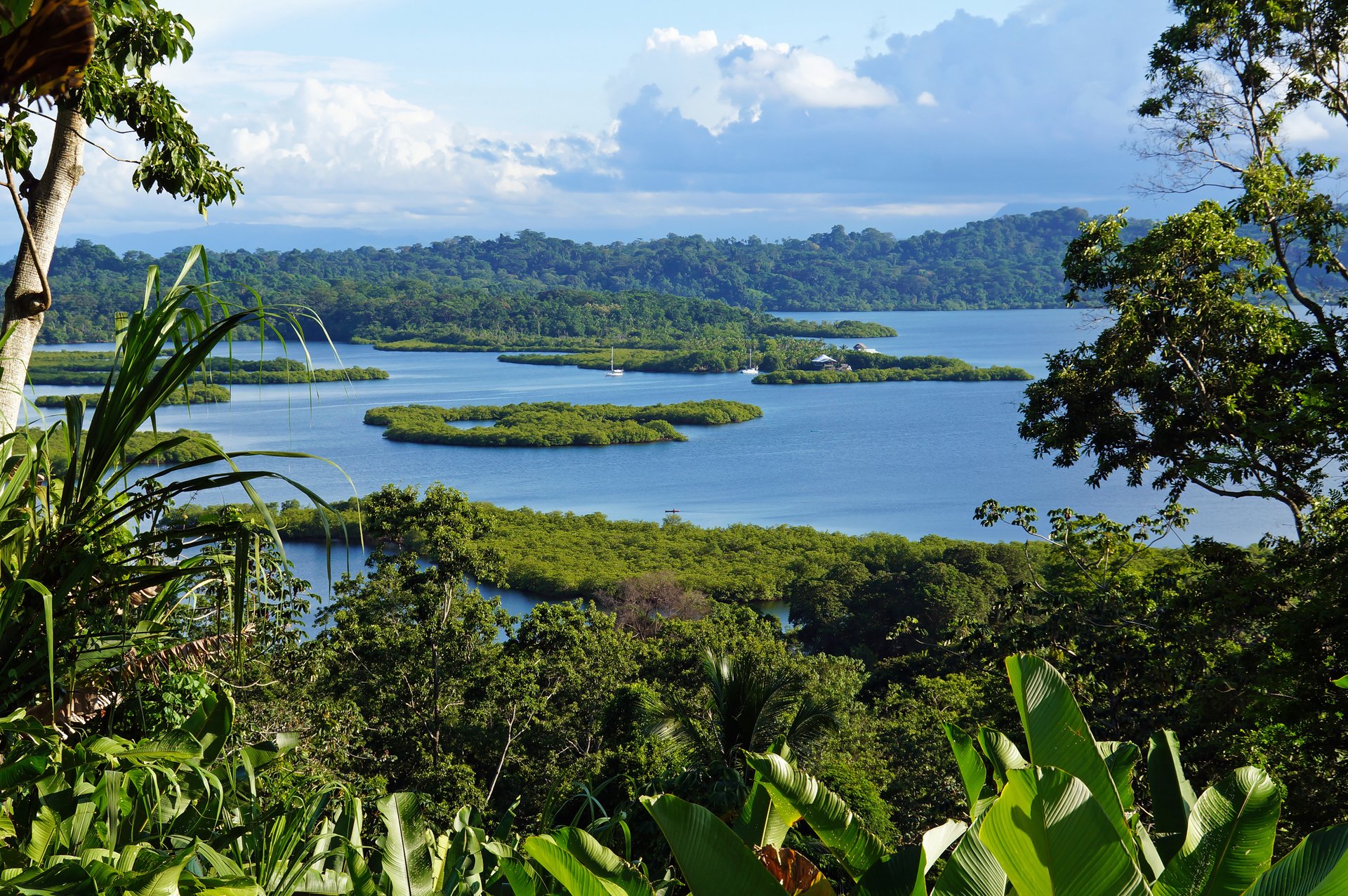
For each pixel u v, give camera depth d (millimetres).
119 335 2824
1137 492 87188
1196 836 1712
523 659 23141
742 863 1510
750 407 144875
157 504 2721
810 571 51812
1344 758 9062
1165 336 13031
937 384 179750
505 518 75750
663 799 1553
